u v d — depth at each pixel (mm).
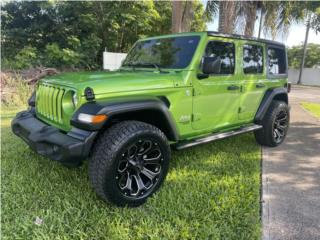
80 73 3594
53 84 3205
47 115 3301
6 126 5746
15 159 3975
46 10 14242
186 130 3633
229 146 5023
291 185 3656
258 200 3162
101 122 2676
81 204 2924
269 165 4336
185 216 2777
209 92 3789
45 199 3004
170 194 3145
